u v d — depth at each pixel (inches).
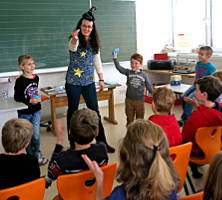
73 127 66.4
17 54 177.2
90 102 130.2
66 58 194.7
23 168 64.1
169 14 238.5
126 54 220.5
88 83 127.8
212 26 214.8
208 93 89.9
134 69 144.2
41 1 178.5
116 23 210.2
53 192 101.4
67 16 189.2
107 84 176.4
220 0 206.2
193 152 91.2
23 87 121.2
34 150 125.3
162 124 80.6
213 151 88.0
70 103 128.1
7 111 110.8
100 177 50.6
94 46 125.2
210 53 153.5
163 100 83.8
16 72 178.5
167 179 43.6
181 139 84.5
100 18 202.4
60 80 199.8
